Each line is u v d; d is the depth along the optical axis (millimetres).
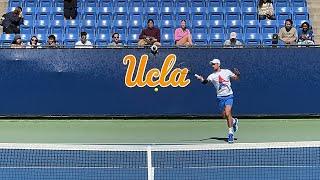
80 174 15672
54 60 24453
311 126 23125
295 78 24469
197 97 24422
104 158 17156
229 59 24406
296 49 24516
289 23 26844
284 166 16203
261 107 24422
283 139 20641
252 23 32312
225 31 31875
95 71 24453
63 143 19922
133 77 24453
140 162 16812
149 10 33188
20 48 24422
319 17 33906
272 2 33531
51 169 16094
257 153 17484
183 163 16609
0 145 18344
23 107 24375
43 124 23672
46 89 24422
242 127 22969
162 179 15234
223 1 33625
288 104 24422
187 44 26984
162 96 24469
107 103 24422
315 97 24500
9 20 30047
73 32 31875
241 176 15422
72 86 24422
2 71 24375
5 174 15578
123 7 33344
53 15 32938
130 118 24500
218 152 17578
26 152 17703
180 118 24516
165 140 20453
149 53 24469
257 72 24453
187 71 24375
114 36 26109
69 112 24375
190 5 33500
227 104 19828
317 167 16156
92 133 21844
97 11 33062
